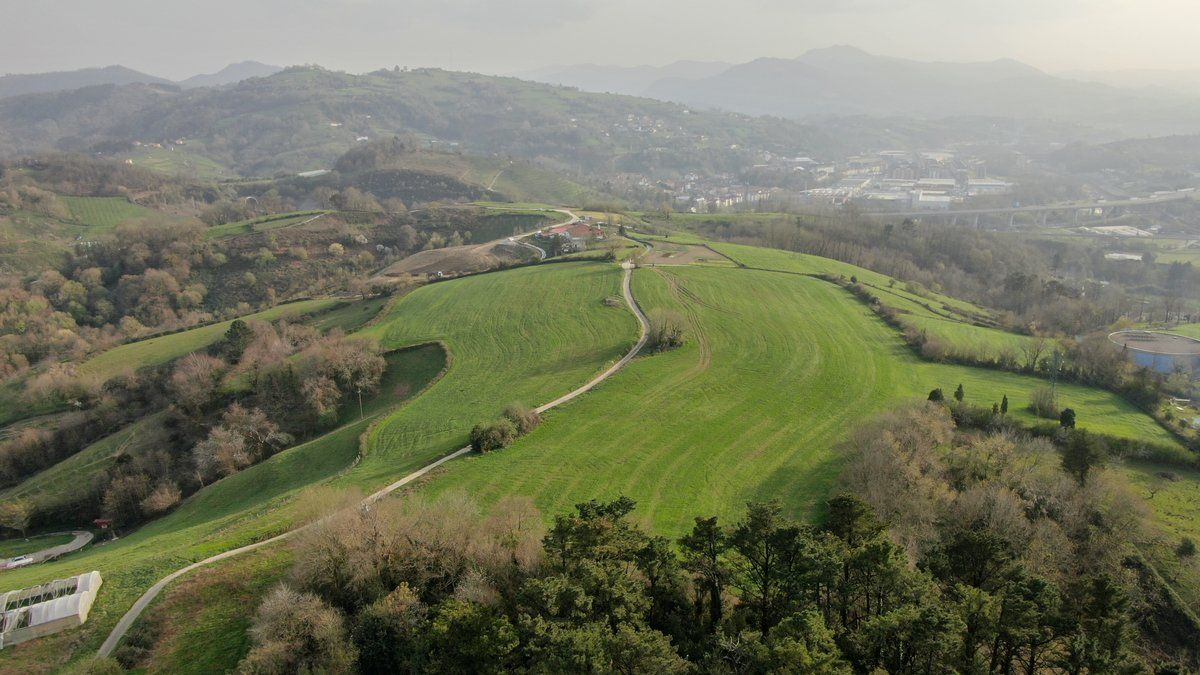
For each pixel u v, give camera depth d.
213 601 52.34
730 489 74.31
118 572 57.09
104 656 46.91
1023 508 67.31
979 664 42.59
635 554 49.69
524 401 98.50
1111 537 66.12
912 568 50.94
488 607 44.53
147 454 110.56
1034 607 42.91
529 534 54.16
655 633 41.50
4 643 48.38
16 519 99.06
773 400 98.44
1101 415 97.81
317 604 46.25
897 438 76.00
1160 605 60.09
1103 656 40.28
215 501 91.00
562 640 39.25
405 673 44.03
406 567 50.38
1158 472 82.62
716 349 117.69
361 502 62.47
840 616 47.59
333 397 114.12
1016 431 89.31
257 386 120.56
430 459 80.81
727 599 51.44
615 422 90.31
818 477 77.12
